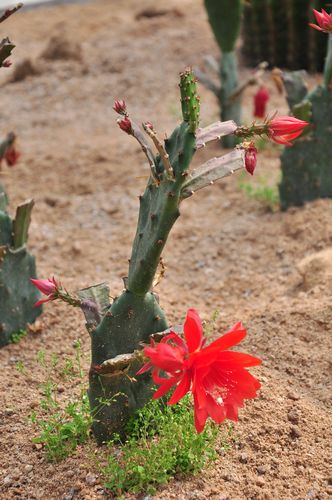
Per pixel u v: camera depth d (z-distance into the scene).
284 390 2.85
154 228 2.25
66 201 4.98
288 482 2.47
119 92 6.78
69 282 3.92
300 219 4.22
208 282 4.04
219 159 2.23
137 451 2.44
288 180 4.32
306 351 3.08
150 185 2.33
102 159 5.52
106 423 2.57
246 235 4.36
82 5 9.44
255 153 2.11
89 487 2.45
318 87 4.09
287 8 6.40
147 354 2.01
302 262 3.77
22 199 5.02
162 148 2.12
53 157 5.57
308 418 2.70
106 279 4.07
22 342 3.37
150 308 2.46
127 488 2.41
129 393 2.55
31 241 4.52
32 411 2.86
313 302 3.38
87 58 7.48
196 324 2.02
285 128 2.08
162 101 6.51
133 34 7.95
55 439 2.58
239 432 2.62
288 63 6.78
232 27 4.99
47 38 8.37
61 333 3.40
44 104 6.75
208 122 5.90
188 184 2.20
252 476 2.48
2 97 6.96
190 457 2.41
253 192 4.80
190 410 2.63
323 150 4.21
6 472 2.57
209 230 4.52
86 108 6.61
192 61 7.16
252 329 3.28
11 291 3.33
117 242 4.51
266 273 4.00
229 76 5.18
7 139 3.97
